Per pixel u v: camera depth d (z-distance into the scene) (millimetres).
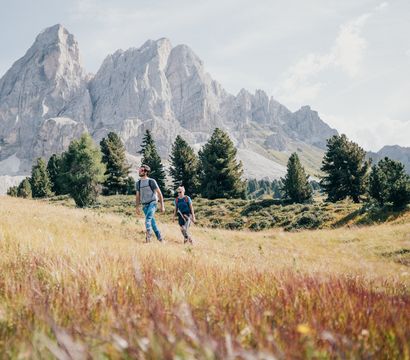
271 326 2111
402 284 5184
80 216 15867
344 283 3797
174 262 5309
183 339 1393
